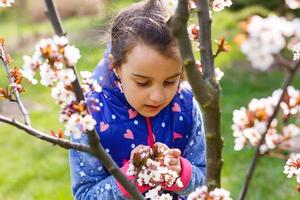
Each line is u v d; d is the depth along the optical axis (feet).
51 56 3.76
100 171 6.34
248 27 2.99
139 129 6.60
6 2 4.83
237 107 25.00
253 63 3.02
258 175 16.96
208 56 3.74
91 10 44.62
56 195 16.74
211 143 3.83
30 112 26.30
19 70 4.69
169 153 5.21
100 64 6.75
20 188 17.58
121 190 5.91
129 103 6.31
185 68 3.63
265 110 3.68
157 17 5.80
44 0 3.80
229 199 3.97
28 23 50.31
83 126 3.88
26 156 20.45
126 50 5.67
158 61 5.49
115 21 6.19
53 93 3.99
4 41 4.83
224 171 17.39
